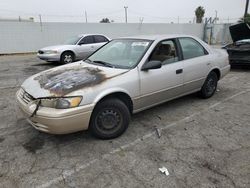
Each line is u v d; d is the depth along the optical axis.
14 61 12.53
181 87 4.25
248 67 8.90
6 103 4.98
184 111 4.41
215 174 2.56
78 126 2.96
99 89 3.04
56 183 2.45
